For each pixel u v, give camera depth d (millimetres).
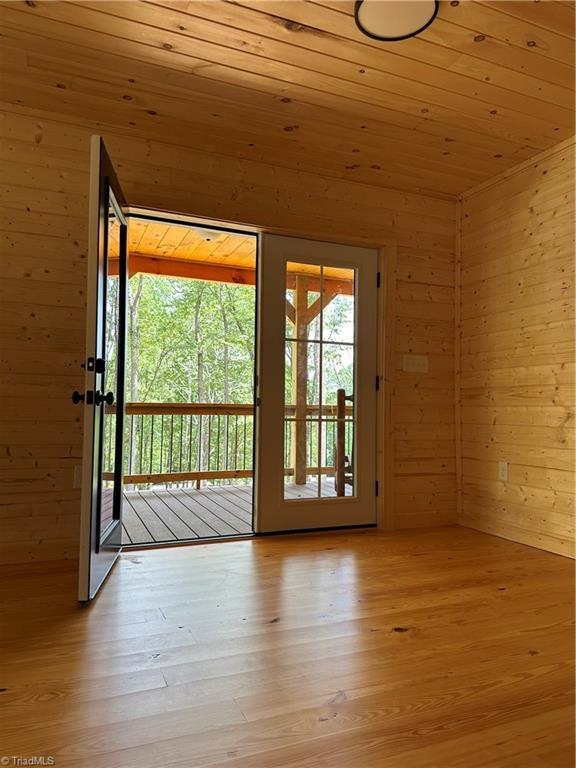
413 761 1127
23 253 2580
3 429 2518
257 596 2105
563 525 2768
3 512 2502
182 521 3578
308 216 3205
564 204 2844
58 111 2602
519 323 3104
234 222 3012
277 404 3121
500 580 2346
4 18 1946
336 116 2619
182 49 2123
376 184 3379
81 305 2672
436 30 2000
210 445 5520
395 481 3355
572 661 1599
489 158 3055
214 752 1146
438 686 1439
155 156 2854
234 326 9531
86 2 1864
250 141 2863
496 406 3244
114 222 2541
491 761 1131
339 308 3324
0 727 1226
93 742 1175
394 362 3385
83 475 1998
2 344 2533
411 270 3477
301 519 3168
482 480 3326
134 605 2000
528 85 2367
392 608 1999
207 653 1613
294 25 1975
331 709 1319
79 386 2646
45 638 1708
